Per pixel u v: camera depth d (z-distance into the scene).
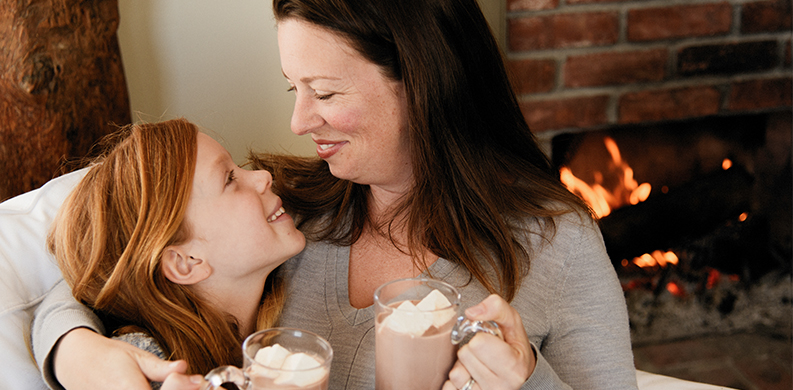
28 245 0.97
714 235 2.12
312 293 0.99
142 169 0.89
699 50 1.96
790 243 2.17
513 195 1.01
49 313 0.86
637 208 2.08
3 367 0.87
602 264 0.98
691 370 1.94
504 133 1.07
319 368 0.64
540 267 0.96
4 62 1.26
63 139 1.35
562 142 2.01
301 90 0.90
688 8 1.93
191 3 1.64
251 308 0.98
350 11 0.84
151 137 0.91
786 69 2.01
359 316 0.92
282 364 0.64
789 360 1.95
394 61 0.89
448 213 0.97
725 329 2.07
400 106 0.92
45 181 1.35
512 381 0.68
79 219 0.91
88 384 0.72
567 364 0.94
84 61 1.38
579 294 0.96
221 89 1.71
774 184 2.12
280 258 0.95
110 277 0.88
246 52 1.70
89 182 0.93
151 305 0.89
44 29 1.29
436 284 0.73
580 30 1.91
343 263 1.00
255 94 1.73
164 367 0.70
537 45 1.91
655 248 2.11
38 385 0.88
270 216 0.96
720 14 1.94
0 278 0.92
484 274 0.94
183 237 0.90
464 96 0.95
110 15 1.44
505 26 1.90
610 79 1.96
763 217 2.14
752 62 1.99
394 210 1.01
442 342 0.69
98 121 1.43
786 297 2.12
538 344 0.93
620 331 0.95
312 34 0.85
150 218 0.87
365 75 0.88
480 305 0.69
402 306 0.70
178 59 1.67
